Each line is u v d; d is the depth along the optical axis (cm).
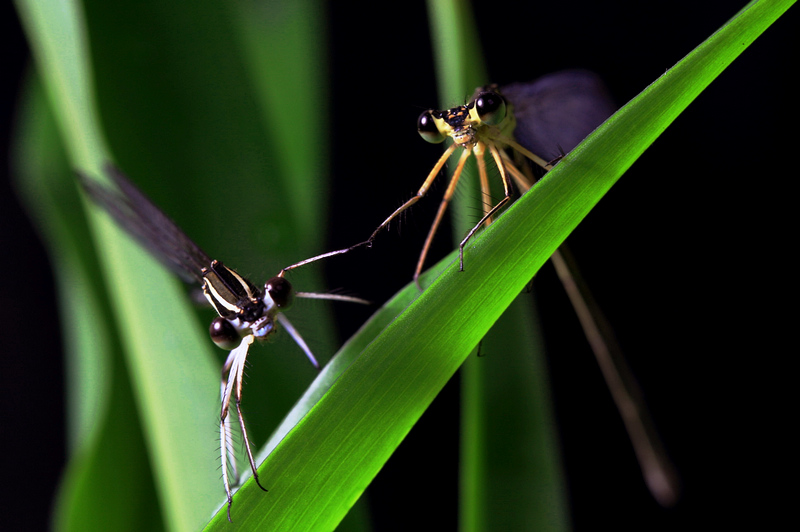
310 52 15
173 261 14
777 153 18
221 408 13
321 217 15
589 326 15
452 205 14
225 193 14
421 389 12
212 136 14
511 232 12
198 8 14
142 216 14
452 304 12
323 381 13
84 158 14
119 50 14
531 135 14
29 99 15
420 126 14
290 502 12
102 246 14
